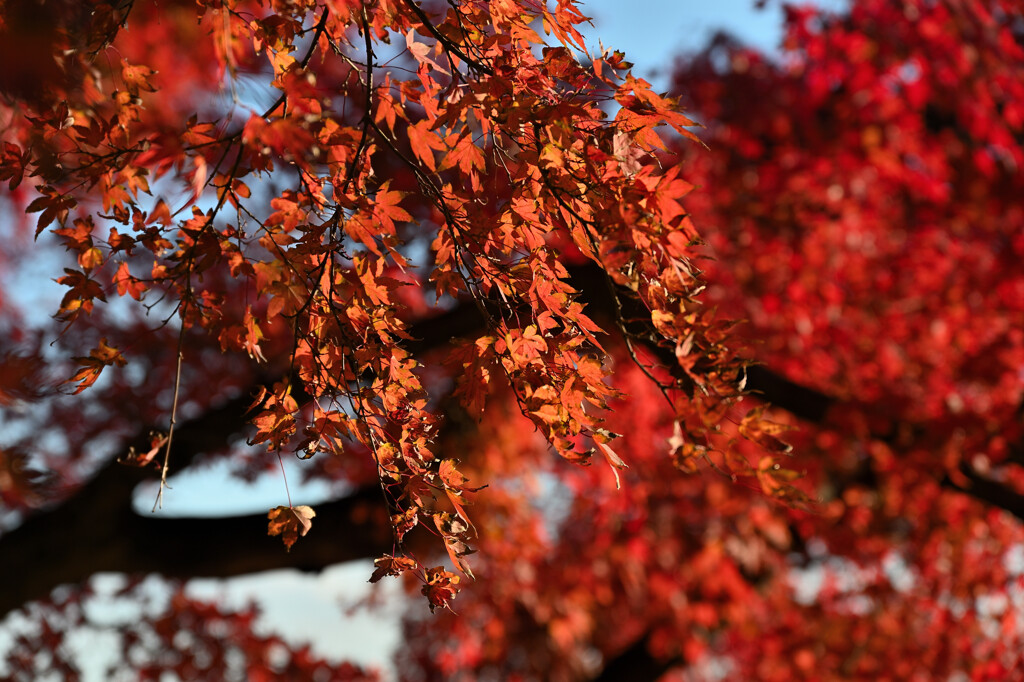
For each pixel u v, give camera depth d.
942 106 7.32
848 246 8.81
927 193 8.36
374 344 1.72
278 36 1.64
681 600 9.37
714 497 8.32
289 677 6.38
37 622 5.89
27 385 1.91
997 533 6.80
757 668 9.49
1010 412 5.22
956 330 7.93
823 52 7.59
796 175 8.83
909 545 7.60
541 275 1.66
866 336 8.22
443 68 1.81
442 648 8.95
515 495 7.31
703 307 1.54
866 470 6.82
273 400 1.72
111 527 5.28
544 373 1.67
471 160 1.72
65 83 1.65
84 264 1.62
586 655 12.27
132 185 1.58
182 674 6.10
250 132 1.34
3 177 1.60
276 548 5.46
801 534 8.48
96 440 7.84
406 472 1.78
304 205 1.69
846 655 7.95
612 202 1.54
